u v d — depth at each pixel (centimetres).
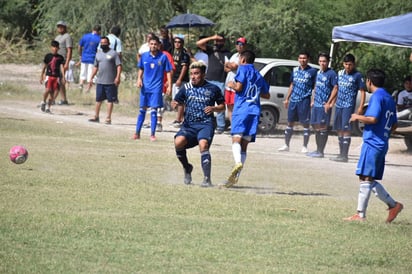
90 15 8212
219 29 7788
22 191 3030
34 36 11675
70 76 8081
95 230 2452
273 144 5597
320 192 3497
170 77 5184
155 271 2066
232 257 2247
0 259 2088
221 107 3462
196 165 4097
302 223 2736
